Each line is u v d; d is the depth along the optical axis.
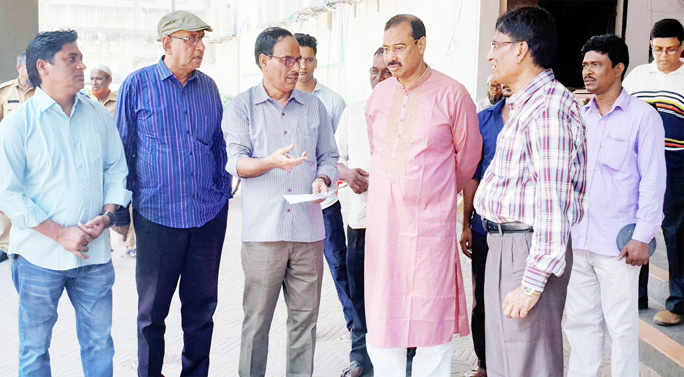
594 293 3.18
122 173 2.94
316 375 3.73
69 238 2.65
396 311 2.79
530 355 2.35
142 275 3.12
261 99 3.09
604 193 3.07
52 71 2.60
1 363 3.84
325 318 4.77
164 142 3.06
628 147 3.02
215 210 3.26
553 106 2.20
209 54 19.42
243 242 3.12
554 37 2.29
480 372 3.54
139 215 3.09
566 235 2.18
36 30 5.70
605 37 3.04
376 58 3.70
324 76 11.38
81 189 2.72
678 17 7.09
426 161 2.74
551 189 2.17
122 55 18.88
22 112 2.61
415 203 2.74
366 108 3.03
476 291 3.41
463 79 7.04
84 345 2.92
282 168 2.85
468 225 3.47
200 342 3.31
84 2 18.38
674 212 4.14
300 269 3.14
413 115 2.77
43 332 2.75
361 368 3.59
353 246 3.56
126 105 3.04
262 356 3.20
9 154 2.55
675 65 4.21
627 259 2.99
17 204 2.54
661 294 4.69
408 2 8.27
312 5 10.94
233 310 4.92
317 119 3.23
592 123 3.17
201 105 3.20
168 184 3.06
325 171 3.22
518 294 2.28
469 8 6.86
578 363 3.24
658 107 4.22
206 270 3.26
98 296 2.87
